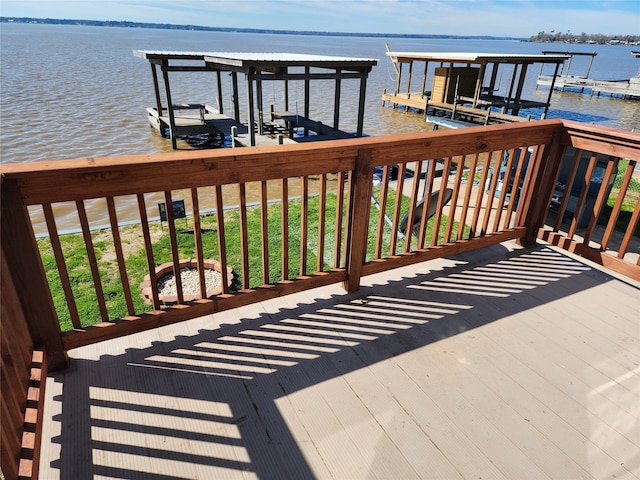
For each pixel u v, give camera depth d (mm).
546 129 3025
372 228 4777
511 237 3330
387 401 1938
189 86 25469
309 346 2268
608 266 3035
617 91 26516
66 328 2982
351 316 2525
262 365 2123
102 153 11188
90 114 15539
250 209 5457
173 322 2215
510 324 2502
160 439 1716
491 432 1796
